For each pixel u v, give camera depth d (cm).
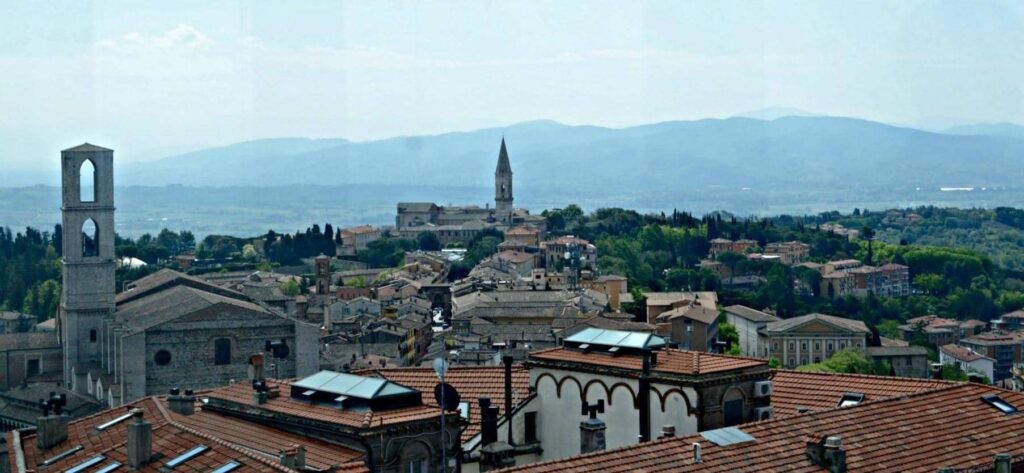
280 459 7169
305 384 8412
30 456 8906
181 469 7300
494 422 8825
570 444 9112
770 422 7800
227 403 8675
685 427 8450
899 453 7744
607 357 9100
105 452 8081
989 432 8338
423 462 7544
